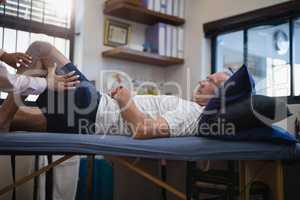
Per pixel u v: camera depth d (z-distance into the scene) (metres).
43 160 2.52
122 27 3.49
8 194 2.64
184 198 2.01
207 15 3.58
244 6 3.29
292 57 2.99
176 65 3.79
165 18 3.56
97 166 2.81
